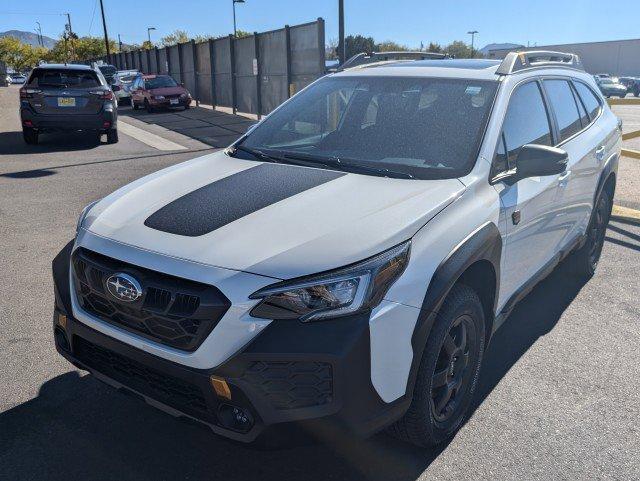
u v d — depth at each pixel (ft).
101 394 11.14
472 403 11.08
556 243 13.52
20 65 334.24
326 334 7.40
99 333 8.57
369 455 9.60
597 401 11.19
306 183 9.81
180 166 11.64
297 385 7.37
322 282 7.49
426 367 8.54
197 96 82.89
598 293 16.20
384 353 7.79
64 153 38.63
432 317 8.25
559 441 10.02
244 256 7.75
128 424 10.30
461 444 9.91
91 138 46.52
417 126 11.16
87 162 35.22
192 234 8.32
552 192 12.17
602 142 15.53
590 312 15.01
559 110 13.70
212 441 9.89
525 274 12.00
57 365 12.10
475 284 10.03
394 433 9.19
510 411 10.84
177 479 9.04
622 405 11.08
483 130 10.60
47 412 10.57
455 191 9.40
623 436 10.19
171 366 7.79
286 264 7.59
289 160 11.19
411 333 8.08
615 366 12.44
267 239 8.02
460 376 9.78
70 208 24.27
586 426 10.44
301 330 7.40
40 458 9.42
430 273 8.31
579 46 225.35
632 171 34.06
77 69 41.01
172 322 7.77
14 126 52.90
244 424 7.63
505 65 12.09
